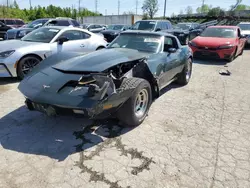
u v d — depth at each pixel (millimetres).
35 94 2891
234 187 2301
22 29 11109
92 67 3166
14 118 3621
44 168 2463
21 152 2734
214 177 2428
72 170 2443
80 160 2617
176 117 3873
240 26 15305
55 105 2717
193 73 7316
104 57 3561
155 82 3775
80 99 2682
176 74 5234
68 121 3549
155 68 3846
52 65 3561
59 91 2850
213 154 2838
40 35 6473
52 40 6191
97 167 2506
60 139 3045
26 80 3293
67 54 3996
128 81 3152
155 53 4250
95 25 21422
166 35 4887
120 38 4883
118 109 3125
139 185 2266
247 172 2529
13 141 2965
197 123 3676
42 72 3363
